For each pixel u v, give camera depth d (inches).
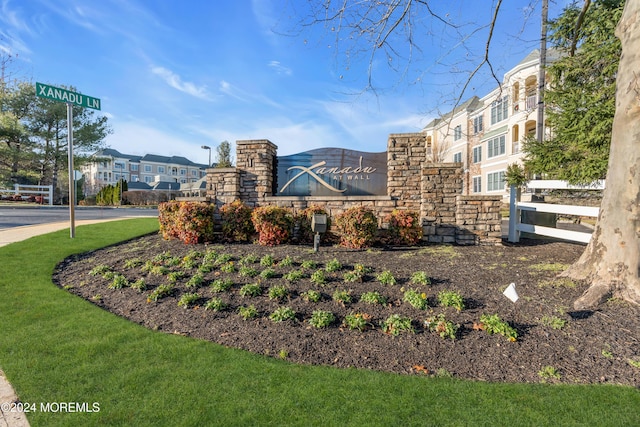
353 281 168.7
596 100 263.7
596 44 279.4
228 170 295.9
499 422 79.4
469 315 133.6
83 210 740.7
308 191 307.4
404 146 280.1
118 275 196.5
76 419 79.5
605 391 91.0
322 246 247.8
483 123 971.3
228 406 84.8
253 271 185.6
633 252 138.3
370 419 80.5
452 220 262.4
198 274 187.0
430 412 83.2
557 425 78.2
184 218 256.1
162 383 94.3
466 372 102.5
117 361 105.7
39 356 107.7
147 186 2234.3
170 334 127.3
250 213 268.2
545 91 307.0
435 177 264.4
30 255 241.6
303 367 104.3
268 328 130.7
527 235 303.3
